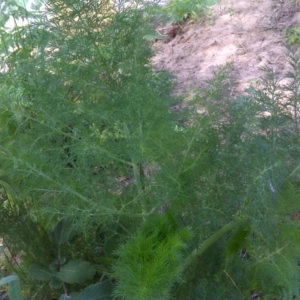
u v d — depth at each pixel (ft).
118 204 3.78
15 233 4.14
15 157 3.60
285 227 3.46
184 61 8.67
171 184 3.38
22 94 3.67
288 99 3.93
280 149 3.43
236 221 3.56
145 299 2.85
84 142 3.45
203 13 9.78
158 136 3.42
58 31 3.48
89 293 3.69
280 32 9.12
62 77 3.46
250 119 3.65
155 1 3.57
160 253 2.97
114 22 3.46
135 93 3.37
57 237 4.14
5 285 4.61
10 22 4.64
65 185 3.55
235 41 8.98
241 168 3.43
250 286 3.72
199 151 3.58
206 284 3.67
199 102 3.82
